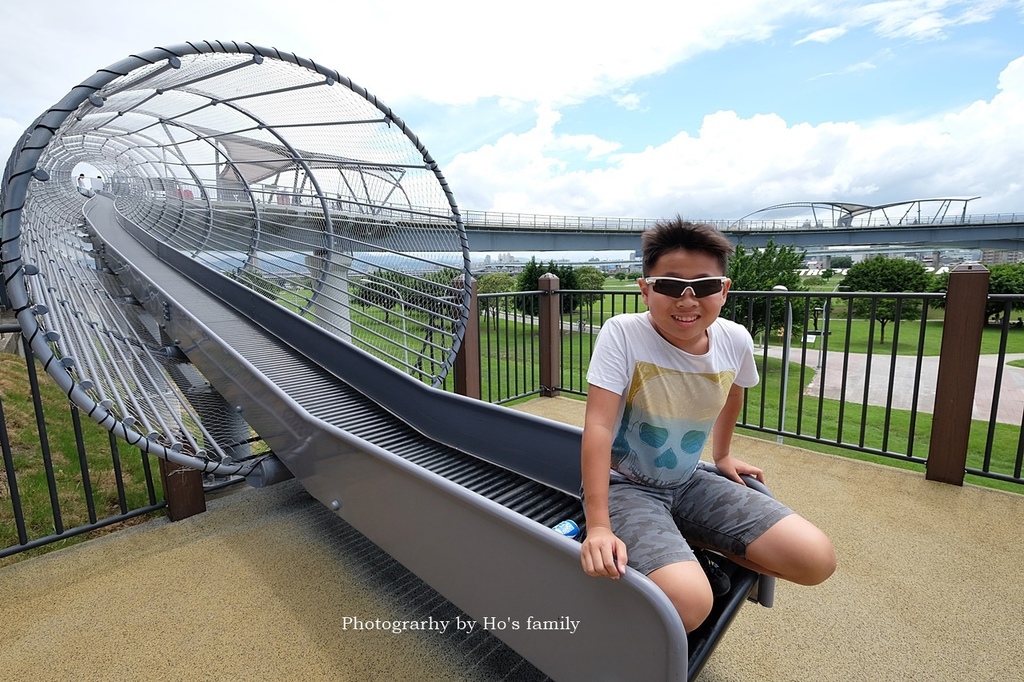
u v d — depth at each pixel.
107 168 9.65
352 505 1.83
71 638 1.66
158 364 3.37
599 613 1.05
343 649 1.59
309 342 3.85
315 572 2.00
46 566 2.05
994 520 2.26
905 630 1.61
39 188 4.85
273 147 4.16
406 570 2.01
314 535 2.27
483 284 17.14
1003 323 2.49
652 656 0.96
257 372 2.64
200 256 6.24
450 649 1.58
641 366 1.29
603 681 1.07
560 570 1.11
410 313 3.89
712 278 1.19
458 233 3.38
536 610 1.18
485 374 9.35
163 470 2.39
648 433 1.35
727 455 1.59
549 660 1.18
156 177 7.74
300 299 4.75
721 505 1.36
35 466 4.00
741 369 1.45
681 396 1.31
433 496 1.43
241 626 1.70
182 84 2.90
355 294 4.32
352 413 2.99
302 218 4.77
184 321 3.58
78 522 3.04
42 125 2.02
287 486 2.76
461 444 2.51
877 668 1.46
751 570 1.35
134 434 2.11
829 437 5.81
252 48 2.41
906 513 2.34
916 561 1.97
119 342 3.18
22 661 1.56
